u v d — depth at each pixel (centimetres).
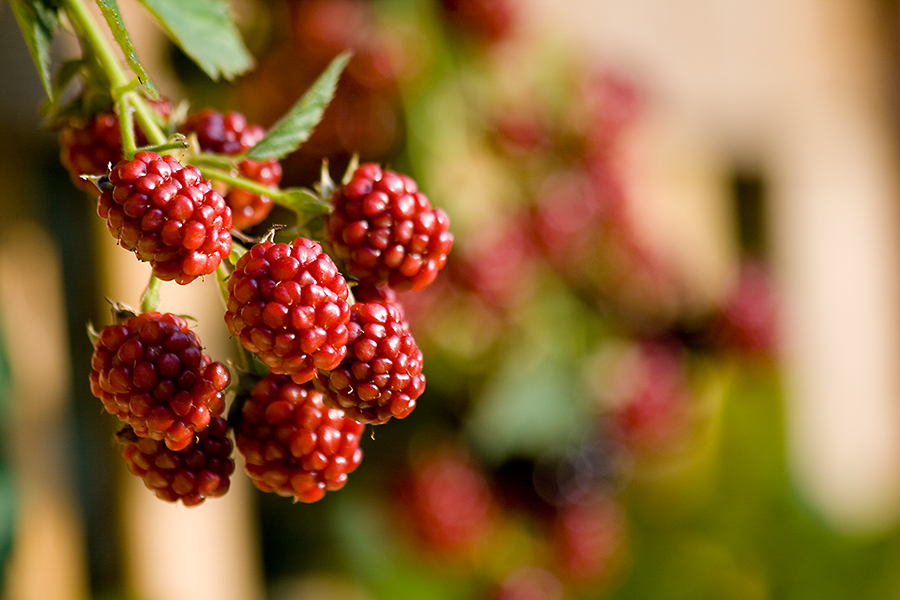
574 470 103
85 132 55
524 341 96
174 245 51
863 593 110
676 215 132
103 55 54
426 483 95
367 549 99
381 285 54
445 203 91
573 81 102
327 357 52
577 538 102
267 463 54
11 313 76
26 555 75
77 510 85
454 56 94
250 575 100
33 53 54
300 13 84
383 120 89
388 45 86
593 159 102
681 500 118
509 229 95
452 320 92
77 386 86
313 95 54
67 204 85
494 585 102
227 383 53
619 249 105
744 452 116
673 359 111
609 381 104
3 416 71
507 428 93
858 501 145
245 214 55
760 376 117
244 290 52
